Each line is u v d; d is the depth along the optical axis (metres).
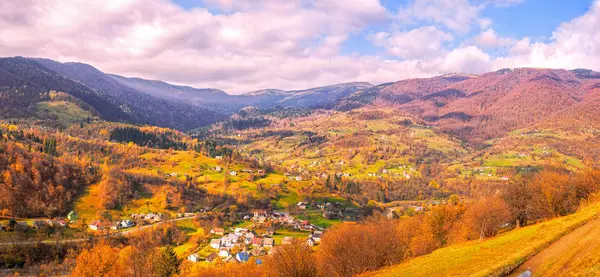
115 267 88.25
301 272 62.91
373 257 67.69
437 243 86.81
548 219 84.31
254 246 134.75
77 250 123.81
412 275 52.66
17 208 143.25
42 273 104.19
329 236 80.31
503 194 93.25
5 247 114.81
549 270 40.78
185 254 129.50
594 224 59.97
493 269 43.09
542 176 102.06
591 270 36.00
